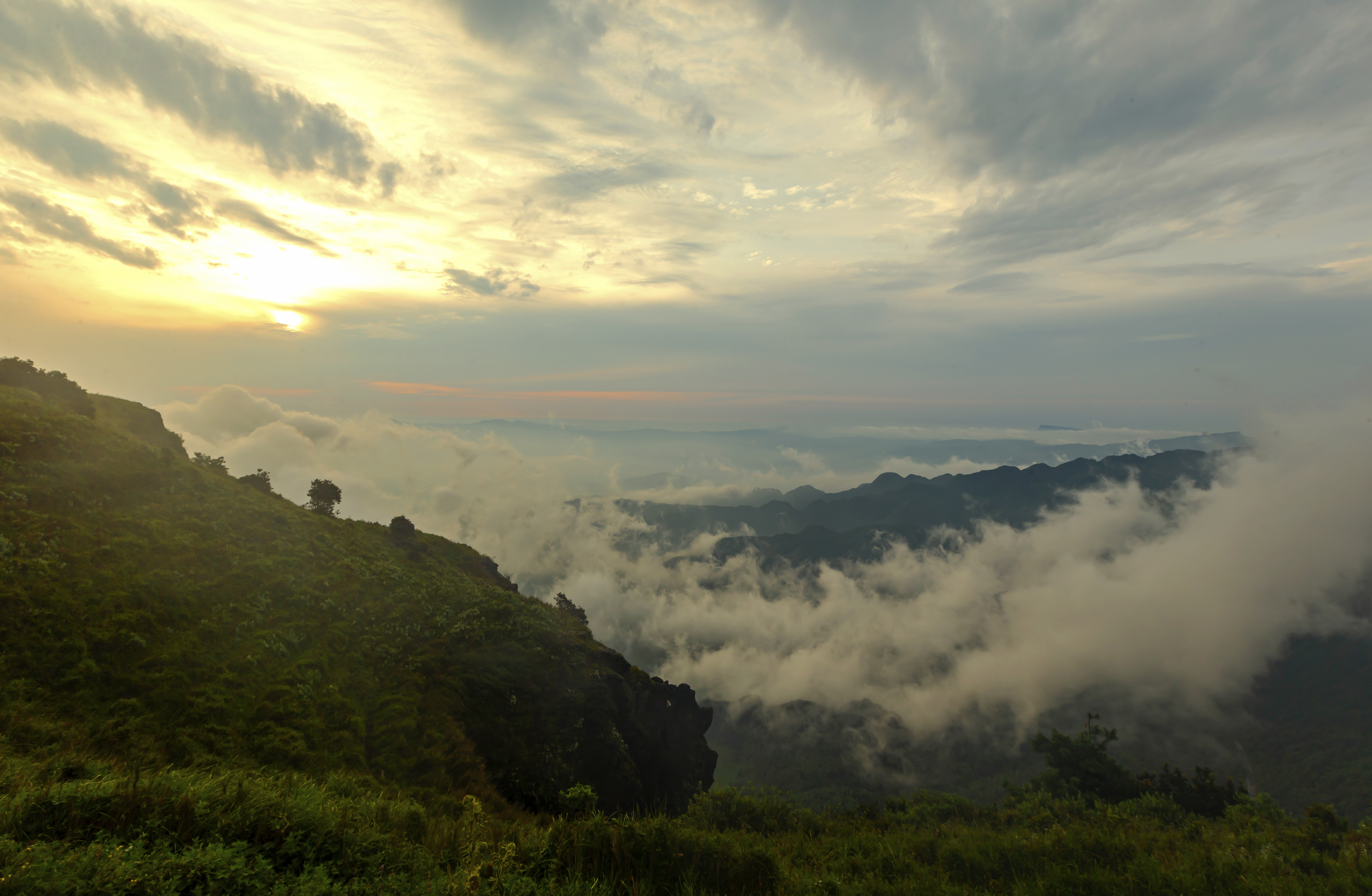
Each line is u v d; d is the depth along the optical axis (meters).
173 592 26.58
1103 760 30.50
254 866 6.79
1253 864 10.59
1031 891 9.56
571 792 12.34
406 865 7.84
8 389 35.03
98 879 5.87
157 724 20.53
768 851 10.75
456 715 29.19
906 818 20.08
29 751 16.34
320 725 24.31
